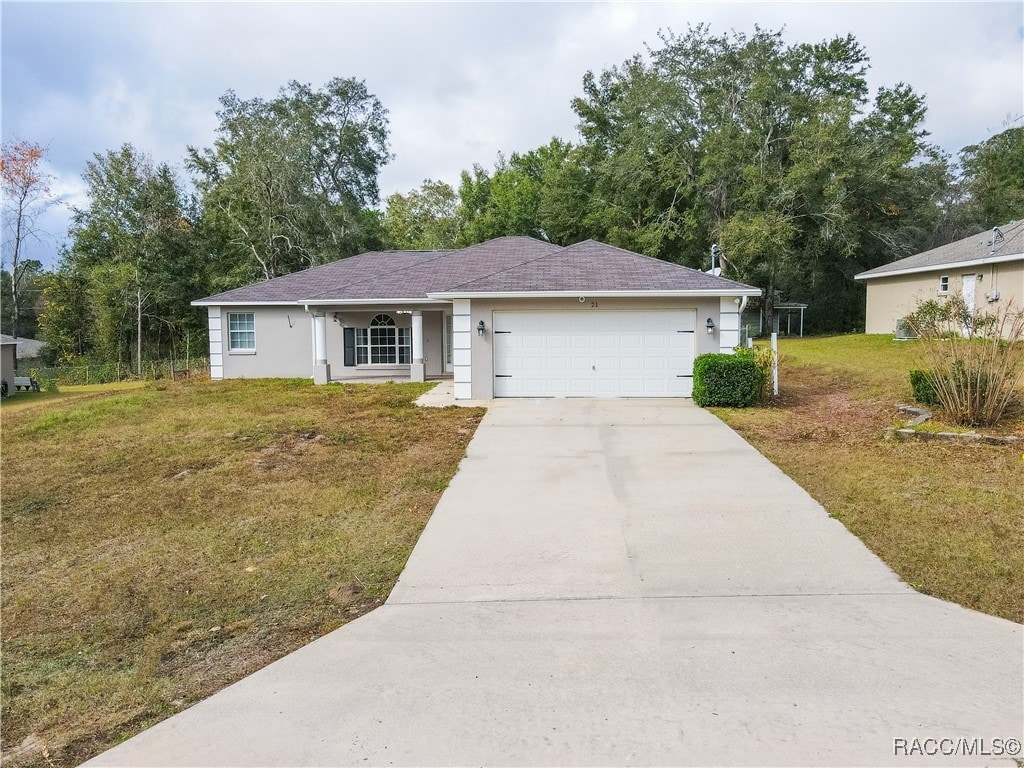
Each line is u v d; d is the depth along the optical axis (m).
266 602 4.64
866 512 5.88
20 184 33.38
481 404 12.88
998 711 2.99
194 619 4.43
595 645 3.76
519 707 3.16
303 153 32.72
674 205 30.36
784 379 15.43
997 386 8.80
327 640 3.97
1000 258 18.39
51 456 9.75
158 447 10.01
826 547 5.16
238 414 12.64
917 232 30.47
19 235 34.62
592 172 34.91
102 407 13.87
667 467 7.81
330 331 19.02
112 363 31.58
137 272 31.78
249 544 5.83
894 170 27.67
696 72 29.78
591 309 13.15
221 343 19.41
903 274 23.80
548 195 35.84
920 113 32.72
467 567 5.07
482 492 7.09
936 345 9.63
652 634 3.87
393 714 3.15
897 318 24.00
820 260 30.61
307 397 14.85
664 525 5.82
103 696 3.52
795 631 3.84
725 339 12.92
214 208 33.66
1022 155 33.41
